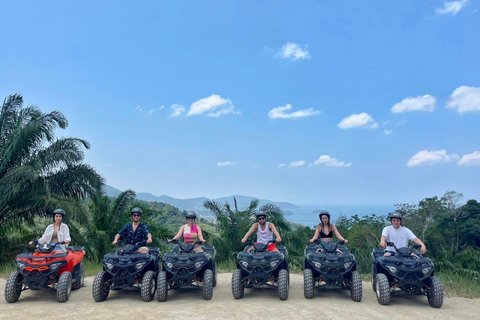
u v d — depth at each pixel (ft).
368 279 39.47
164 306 25.46
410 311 24.77
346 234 87.76
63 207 51.70
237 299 27.73
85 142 55.21
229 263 55.57
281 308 24.90
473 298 30.63
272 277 28.14
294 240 63.16
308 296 27.81
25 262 26.71
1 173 52.70
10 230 56.90
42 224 64.59
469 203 155.53
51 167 53.31
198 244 29.35
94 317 22.80
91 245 62.13
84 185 55.77
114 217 65.67
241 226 62.13
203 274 28.25
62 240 29.09
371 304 26.50
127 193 67.36
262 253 28.35
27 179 49.90
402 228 28.60
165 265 27.22
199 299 27.66
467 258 71.87
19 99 57.00
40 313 23.77
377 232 92.63
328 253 28.30
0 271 45.50
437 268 55.42
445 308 26.08
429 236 142.31
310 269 28.78
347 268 27.30
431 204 157.38
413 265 25.88
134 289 29.30
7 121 55.88
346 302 26.96
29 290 30.55
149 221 68.69
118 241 29.48
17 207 52.85
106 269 26.81
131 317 22.76
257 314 23.41
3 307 25.41
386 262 26.76
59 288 26.55
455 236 152.25
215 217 63.36
